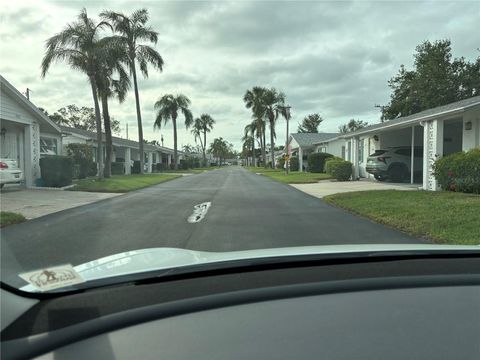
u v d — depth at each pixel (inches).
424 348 73.6
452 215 352.8
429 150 622.8
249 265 97.0
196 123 3348.9
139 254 109.4
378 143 948.0
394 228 338.0
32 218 386.0
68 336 66.5
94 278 82.5
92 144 1186.6
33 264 212.4
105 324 70.7
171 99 2047.2
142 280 85.4
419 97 1478.8
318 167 1378.0
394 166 870.4
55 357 63.3
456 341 75.9
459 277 98.5
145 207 475.8
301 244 275.0
